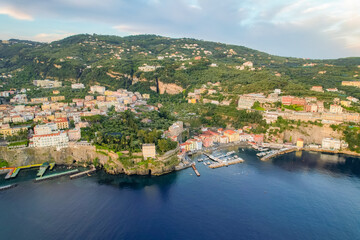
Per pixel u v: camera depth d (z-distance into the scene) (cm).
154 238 18475
